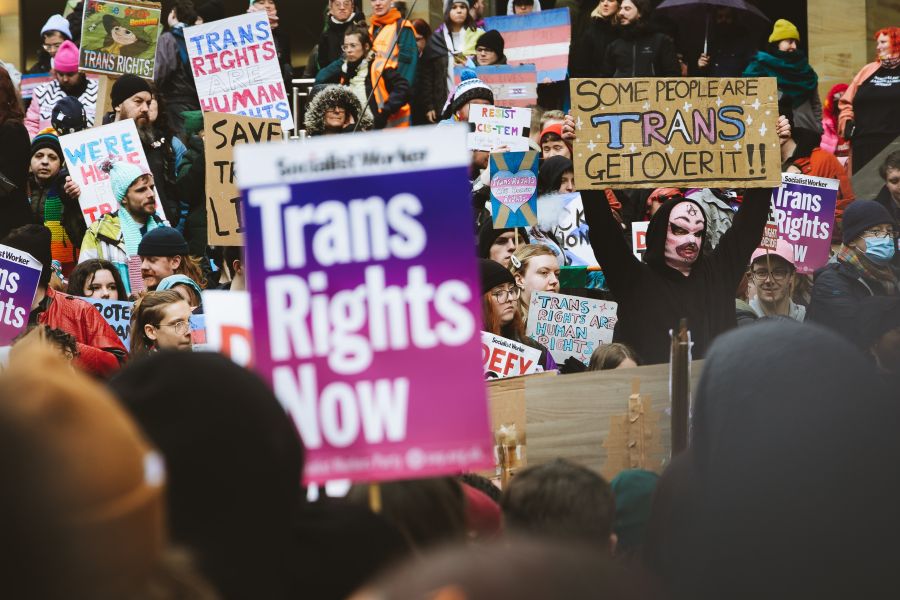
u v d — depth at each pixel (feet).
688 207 19.86
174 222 31.81
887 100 37.40
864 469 6.12
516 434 15.14
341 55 38.91
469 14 40.06
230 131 22.66
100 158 29.96
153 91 31.81
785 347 6.57
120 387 7.96
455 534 10.25
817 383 6.39
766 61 39.04
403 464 9.68
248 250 9.86
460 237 9.70
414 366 9.70
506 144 32.37
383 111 35.60
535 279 25.55
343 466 9.75
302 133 31.09
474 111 32.45
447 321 9.69
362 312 9.76
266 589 7.76
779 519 6.18
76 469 4.44
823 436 6.20
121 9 33.42
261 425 7.85
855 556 6.05
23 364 4.64
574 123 20.63
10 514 4.36
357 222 9.78
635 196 31.91
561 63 40.98
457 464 9.64
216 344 10.92
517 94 37.58
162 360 8.00
